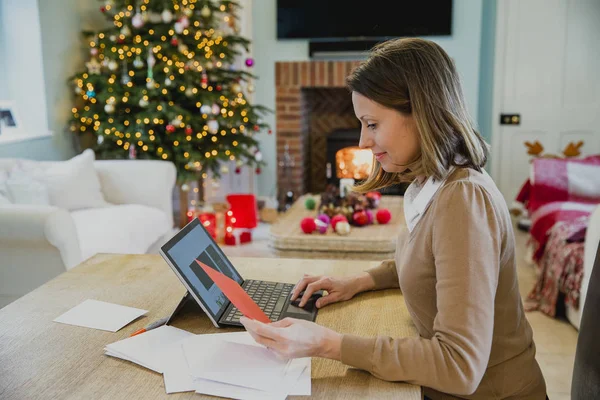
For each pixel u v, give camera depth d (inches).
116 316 49.4
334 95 218.7
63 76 175.3
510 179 208.7
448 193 40.5
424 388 43.9
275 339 39.6
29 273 99.9
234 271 55.8
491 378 44.3
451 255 39.0
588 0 195.9
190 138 164.6
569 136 203.9
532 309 122.0
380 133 42.2
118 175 143.3
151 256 64.7
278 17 197.6
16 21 161.9
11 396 37.8
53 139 169.9
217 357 41.7
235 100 175.9
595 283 45.1
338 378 40.0
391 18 193.3
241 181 208.5
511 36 201.0
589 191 142.1
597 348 43.8
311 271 60.6
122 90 165.0
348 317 50.1
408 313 50.9
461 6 192.4
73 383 39.4
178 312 49.7
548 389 91.0
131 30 171.2
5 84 164.2
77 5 182.5
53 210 96.3
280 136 205.5
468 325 37.9
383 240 103.0
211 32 174.2
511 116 204.8
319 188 227.3
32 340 45.4
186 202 177.6
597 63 198.7
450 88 41.3
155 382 39.6
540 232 134.1
